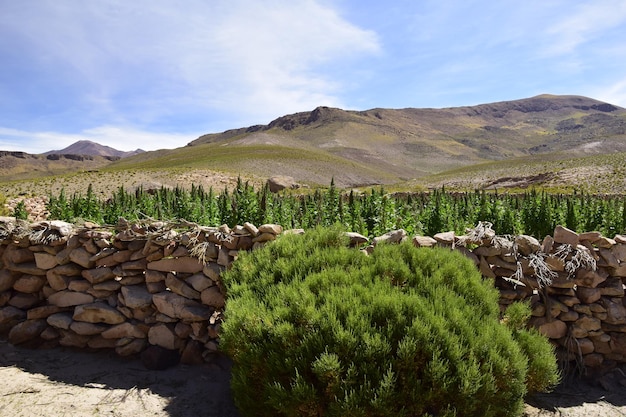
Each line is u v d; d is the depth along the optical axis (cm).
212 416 391
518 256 502
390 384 303
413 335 331
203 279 513
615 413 399
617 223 1580
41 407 387
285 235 523
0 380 436
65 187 6053
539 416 392
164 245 523
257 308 383
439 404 317
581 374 467
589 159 8900
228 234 532
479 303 405
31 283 556
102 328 518
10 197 3128
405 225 1227
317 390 319
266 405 344
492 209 1648
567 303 479
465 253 515
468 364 321
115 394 422
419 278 420
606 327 476
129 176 7038
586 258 475
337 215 1384
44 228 560
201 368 489
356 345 328
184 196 2017
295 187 6075
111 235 556
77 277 554
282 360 342
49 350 527
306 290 390
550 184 6344
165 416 386
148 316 513
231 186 6588
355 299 369
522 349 389
